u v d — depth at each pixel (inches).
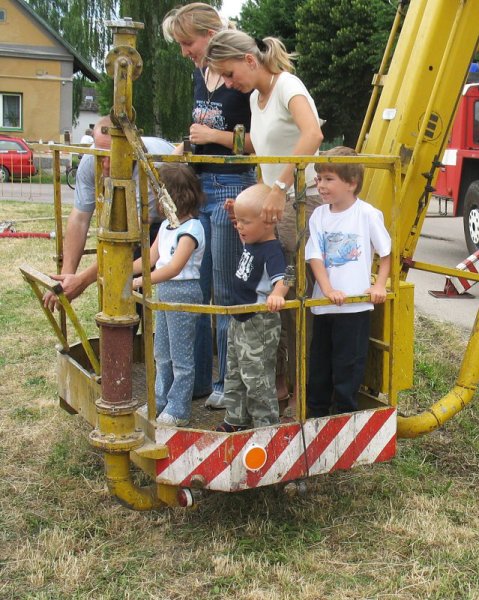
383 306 147.9
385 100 169.2
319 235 141.2
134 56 115.0
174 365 146.6
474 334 163.3
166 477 128.8
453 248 475.8
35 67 1237.1
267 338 136.5
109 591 123.3
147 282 127.2
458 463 173.3
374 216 139.2
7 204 685.3
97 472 166.1
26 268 150.0
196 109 160.4
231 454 127.6
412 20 166.4
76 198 173.5
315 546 136.6
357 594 122.3
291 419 148.3
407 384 153.9
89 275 159.0
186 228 141.4
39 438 183.9
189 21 153.3
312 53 1047.0
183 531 141.3
